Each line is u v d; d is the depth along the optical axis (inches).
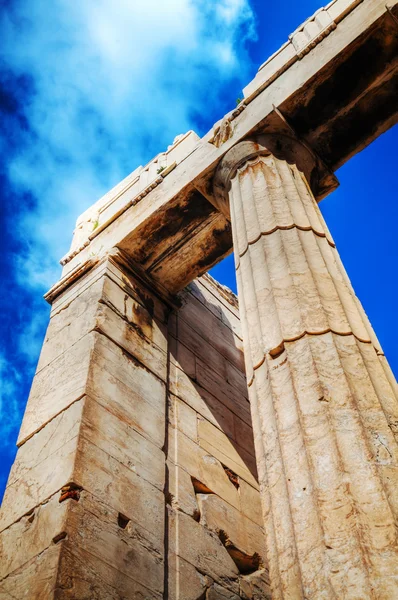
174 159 480.4
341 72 379.2
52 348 410.6
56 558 274.5
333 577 173.6
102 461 327.6
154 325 442.9
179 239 446.0
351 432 207.0
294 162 373.7
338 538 181.5
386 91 377.4
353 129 387.2
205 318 512.4
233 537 380.2
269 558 198.5
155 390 400.2
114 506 316.2
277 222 313.4
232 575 361.4
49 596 260.5
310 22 426.6
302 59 400.2
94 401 350.9
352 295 279.6
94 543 292.7
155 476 354.3
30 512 308.7
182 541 343.3
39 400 375.9
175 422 399.2
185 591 323.0
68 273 465.4
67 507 294.4
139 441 359.3
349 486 191.9
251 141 384.5
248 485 424.2
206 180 409.1
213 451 414.3
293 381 232.1
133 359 401.4
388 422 211.3
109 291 426.0
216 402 451.8
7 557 294.5
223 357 498.3
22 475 335.0
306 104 386.6
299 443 213.0
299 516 195.5
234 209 353.7
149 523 329.4
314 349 239.6
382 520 180.7
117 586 288.4
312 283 272.2
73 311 427.5
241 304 293.1
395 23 365.7
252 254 306.2
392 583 165.6
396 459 196.9
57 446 332.5
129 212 468.4
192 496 372.8
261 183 350.3
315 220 323.6
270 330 260.4
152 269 463.2
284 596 183.3
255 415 241.4
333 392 221.9
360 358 236.8
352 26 382.6
